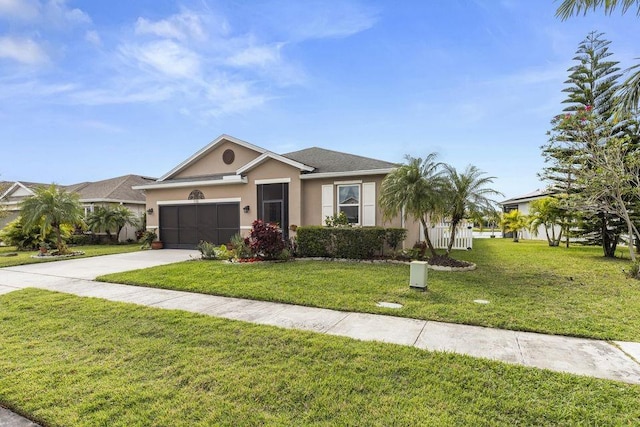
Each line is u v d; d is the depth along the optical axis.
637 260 9.30
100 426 2.85
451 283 7.86
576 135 11.41
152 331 5.04
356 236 11.66
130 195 25.17
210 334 4.86
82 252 15.49
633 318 5.37
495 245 19.16
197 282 8.28
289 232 14.64
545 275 8.94
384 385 3.41
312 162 15.95
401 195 9.71
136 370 3.83
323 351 4.21
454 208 10.13
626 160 10.59
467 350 4.24
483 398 3.16
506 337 4.67
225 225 16.53
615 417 2.86
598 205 11.05
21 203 14.80
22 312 6.11
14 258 13.85
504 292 7.02
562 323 5.12
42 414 3.02
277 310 6.07
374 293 7.02
